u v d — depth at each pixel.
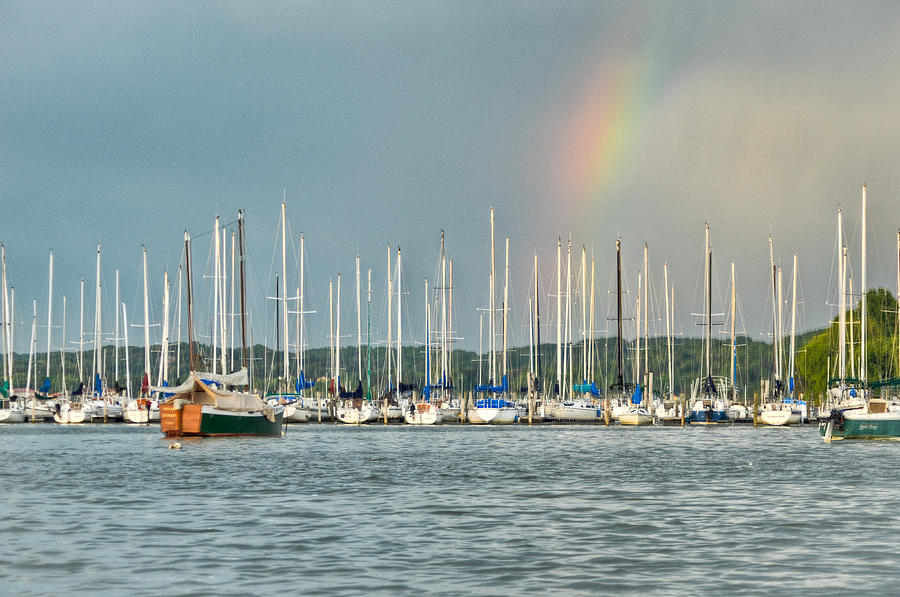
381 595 108.81
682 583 114.56
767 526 154.62
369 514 169.62
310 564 125.19
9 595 108.88
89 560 127.75
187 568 122.75
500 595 108.88
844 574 119.00
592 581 115.56
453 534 148.12
